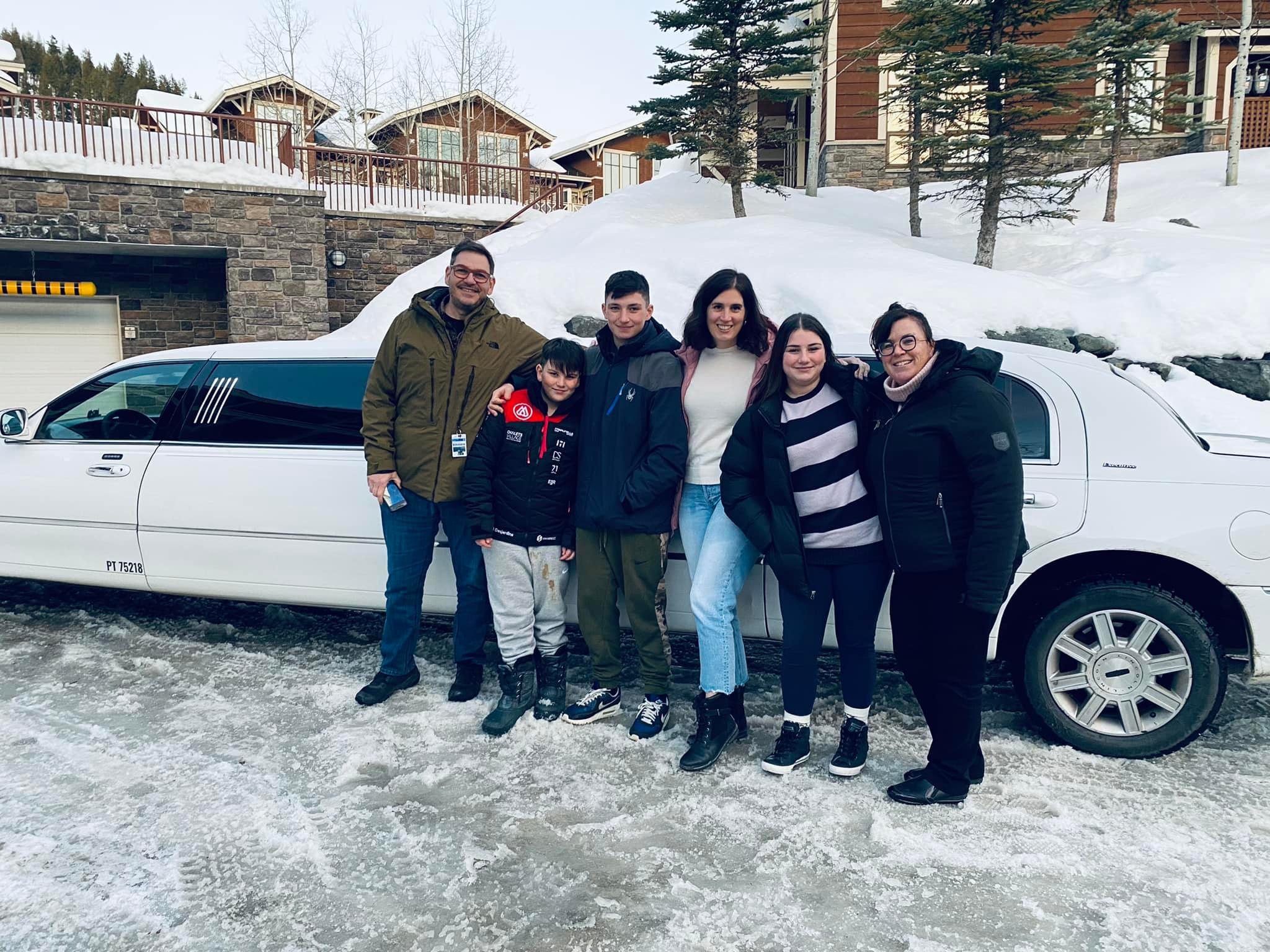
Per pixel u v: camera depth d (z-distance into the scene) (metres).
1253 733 3.50
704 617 3.19
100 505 4.42
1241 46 14.58
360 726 3.54
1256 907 2.36
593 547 3.42
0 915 2.32
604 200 15.70
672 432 3.19
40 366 14.39
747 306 3.15
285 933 2.27
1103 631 3.21
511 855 2.63
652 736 3.44
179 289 15.09
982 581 2.64
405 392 3.58
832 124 18.42
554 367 3.31
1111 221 13.88
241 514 4.17
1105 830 2.75
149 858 2.60
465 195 17.78
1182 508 3.16
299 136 21.48
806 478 2.96
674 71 13.51
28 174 12.38
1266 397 7.78
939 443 2.69
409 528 3.69
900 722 3.63
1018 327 8.49
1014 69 10.76
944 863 2.58
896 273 9.16
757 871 2.55
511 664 3.58
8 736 3.40
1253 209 13.37
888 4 17.83
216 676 4.07
